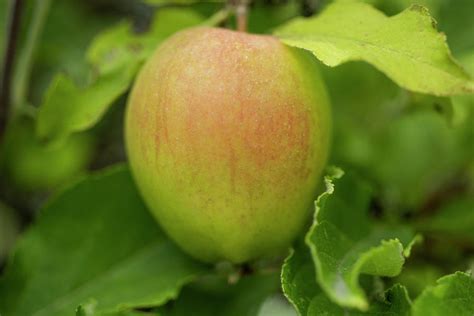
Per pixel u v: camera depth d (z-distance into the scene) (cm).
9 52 50
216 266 47
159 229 48
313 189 44
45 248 48
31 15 53
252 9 51
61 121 47
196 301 48
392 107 53
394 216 52
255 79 43
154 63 44
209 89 42
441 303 40
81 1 62
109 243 48
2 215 61
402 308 41
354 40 43
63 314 47
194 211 43
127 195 49
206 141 42
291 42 43
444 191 54
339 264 41
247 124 42
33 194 62
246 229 43
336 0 45
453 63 42
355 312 41
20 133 59
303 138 43
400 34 43
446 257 51
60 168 60
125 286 47
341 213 46
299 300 41
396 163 54
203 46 43
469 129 55
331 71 53
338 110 54
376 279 42
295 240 45
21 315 47
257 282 48
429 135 55
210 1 49
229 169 43
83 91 47
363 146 54
